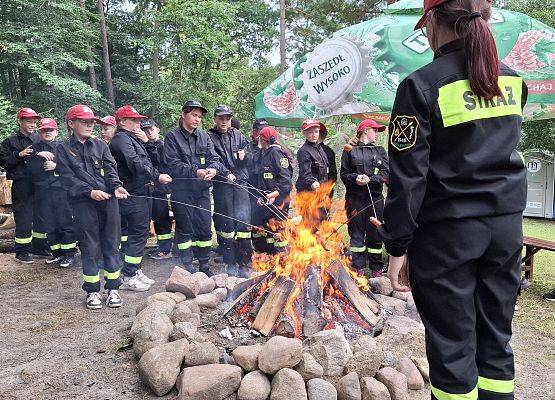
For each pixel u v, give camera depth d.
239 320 3.50
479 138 1.64
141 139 6.05
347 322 3.46
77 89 15.88
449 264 1.66
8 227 7.68
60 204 6.23
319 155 5.89
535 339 3.88
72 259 6.36
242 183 5.95
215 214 5.96
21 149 6.31
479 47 1.62
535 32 4.30
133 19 23.86
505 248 1.69
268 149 6.02
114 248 4.64
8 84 18.86
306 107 4.79
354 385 2.63
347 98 4.48
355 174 5.62
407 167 1.64
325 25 19.05
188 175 5.30
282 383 2.57
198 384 2.56
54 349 3.52
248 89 23.98
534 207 12.63
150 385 2.79
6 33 15.09
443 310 1.68
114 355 3.37
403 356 3.14
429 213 1.70
